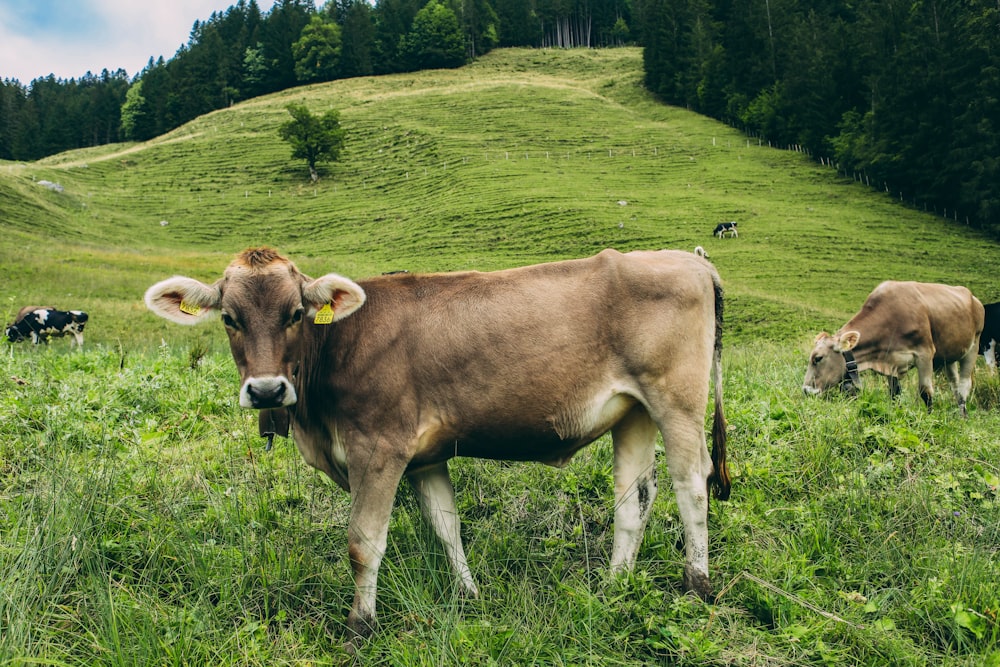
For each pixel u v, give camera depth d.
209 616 3.96
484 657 3.82
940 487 5.88
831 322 29.97
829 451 6.46
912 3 64.31
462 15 137.00
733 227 46.91
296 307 4.31
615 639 4.04
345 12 159.25
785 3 88.44
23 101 135.62
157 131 120.38
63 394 7.62
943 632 4.20
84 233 51.56
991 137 51.12
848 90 69.56
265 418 4.78
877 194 58.66
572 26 156.25
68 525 4.43
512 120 86.12
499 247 46.97
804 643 4.07
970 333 11.09
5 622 3.68
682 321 4.77
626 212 51.66
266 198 68.31
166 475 5.78
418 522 5.05
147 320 24.66
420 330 4.54
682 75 94.06
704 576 4.66
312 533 5.00
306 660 3.81
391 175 71.88
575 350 4.63
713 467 5.02
